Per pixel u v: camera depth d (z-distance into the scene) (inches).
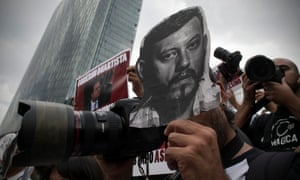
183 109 33.8
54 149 38.5
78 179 62.5
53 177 69.1
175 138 34.9
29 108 39.5
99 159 54.7
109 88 120.7
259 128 83.4
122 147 48.0
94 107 127.5
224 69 57.5
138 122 37.1
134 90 71.2
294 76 73.7
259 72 56.6
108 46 1181.1
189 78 33.8
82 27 1573.6
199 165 33.0
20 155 37.0
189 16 34.7
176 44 35.4
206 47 32.7
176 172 58.0
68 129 39.8
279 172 39.1
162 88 35.8
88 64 1321.4
